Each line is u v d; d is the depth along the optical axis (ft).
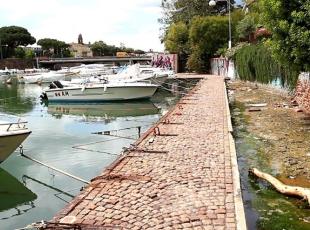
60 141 52.08
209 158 33.96
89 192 26.20
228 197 24.76
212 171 30.19
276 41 49.19
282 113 63.31
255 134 48.11
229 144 39.06
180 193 25.67
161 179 28.58
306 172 32.53
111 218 22.16
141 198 25.00
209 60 190.60
